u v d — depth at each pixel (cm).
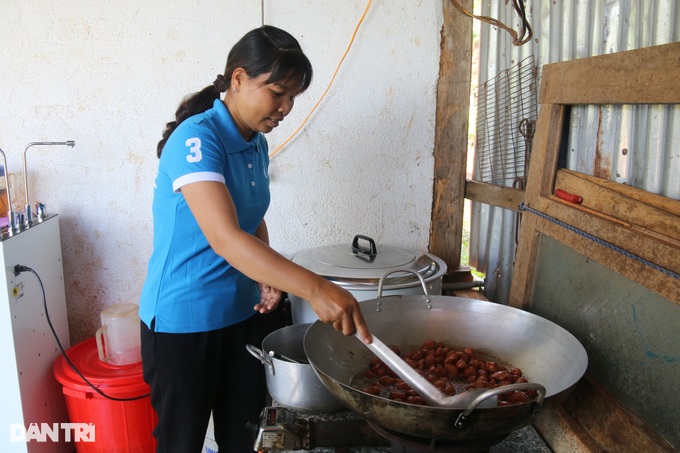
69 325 215
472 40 204
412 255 176
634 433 108
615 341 118
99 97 195
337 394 96
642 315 110
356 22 198
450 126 210
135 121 198
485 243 216
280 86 117
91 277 211
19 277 173
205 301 135
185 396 138
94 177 202
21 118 195
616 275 117
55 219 198
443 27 202
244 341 147
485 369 122
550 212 142
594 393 121
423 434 90
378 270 160
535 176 151
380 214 216
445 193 215
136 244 209
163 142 137
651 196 112
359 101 205
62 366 194
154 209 133
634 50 108
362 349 133
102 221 206
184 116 135
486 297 214
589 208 130
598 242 118
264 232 167
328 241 216
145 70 194
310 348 118
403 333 138
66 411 208
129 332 197
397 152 211
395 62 203
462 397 92
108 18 189
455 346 136
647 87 105
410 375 94
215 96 136
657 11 126
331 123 206
